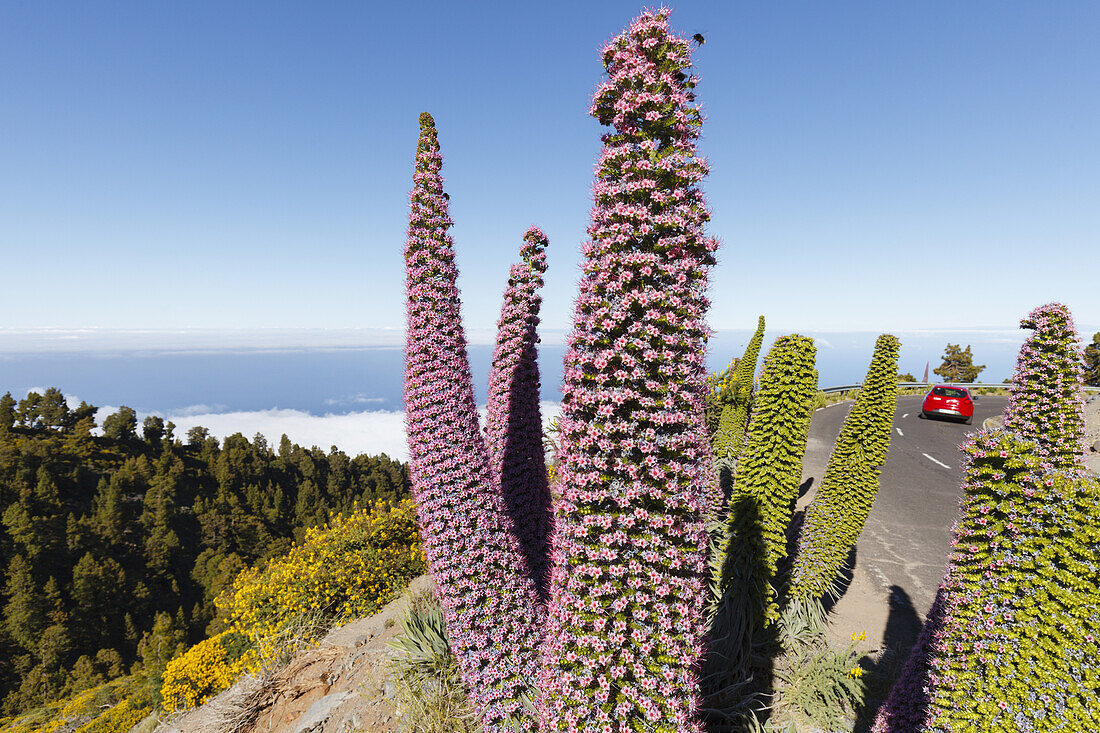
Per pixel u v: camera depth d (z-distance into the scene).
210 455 127.31
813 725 7.07
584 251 4.50
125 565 87.19
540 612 7.32
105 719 27.91
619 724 4.29
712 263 4.59
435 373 7.33
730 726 6.65
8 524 87.12
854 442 9.02
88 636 72.12
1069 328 4.83
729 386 18.69
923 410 31.83
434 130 7.48
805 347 7.82
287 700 8.76
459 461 7.23
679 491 4.32
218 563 86.19
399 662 8.52
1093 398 24.73
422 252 7.37
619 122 4.40
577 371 4.41
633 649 4.32
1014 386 5.19
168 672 13.82
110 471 115.75
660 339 4.21
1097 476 3.86
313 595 13.14
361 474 134.00
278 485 112.94
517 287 9.12
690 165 4.38
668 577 4.35
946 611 4.38
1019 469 3.95
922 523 14.80
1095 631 3.40
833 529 8.88
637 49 4.40
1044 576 3.66
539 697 6.11
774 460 7.89
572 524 4.42
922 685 5.19
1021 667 3.67
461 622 7.07
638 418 4.24
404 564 13.52
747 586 7.90
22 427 130.00
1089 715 3.37
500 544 7.27
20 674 66.31
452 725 7.23
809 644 8.45
